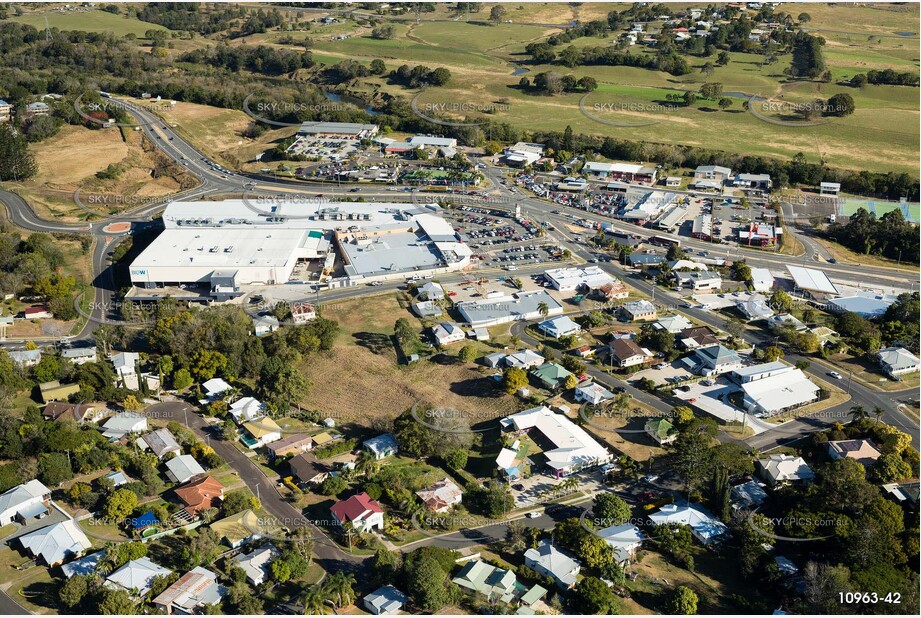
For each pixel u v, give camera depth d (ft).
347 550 421.18
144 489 459.32
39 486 456.04
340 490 462.19
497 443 505.25
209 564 408.05
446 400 548.72
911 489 455.63
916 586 382.63
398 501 449.89
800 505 431.84
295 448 499.92
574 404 542.98
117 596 375.86
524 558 412.98
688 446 470.39
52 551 412.77
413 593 383.24
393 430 508.94
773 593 394.32
